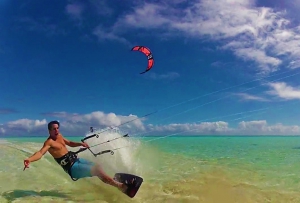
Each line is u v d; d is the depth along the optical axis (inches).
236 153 594.9
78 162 249.6
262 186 284.5
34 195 250.8
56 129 249.4
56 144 249.6
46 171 361.1
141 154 439.2
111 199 241.4
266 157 521.7
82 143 272.7
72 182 296.2
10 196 246.8
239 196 249.1
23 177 325.7
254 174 347.3
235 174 348.2
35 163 417.4
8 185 288.2
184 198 243.6
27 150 615.2
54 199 239.0
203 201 235.8
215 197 246.8
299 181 307.3
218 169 384.2
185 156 534.3
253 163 442.3
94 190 266.1
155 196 249.9
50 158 461.4
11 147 671.8
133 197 241.3
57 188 275.7
